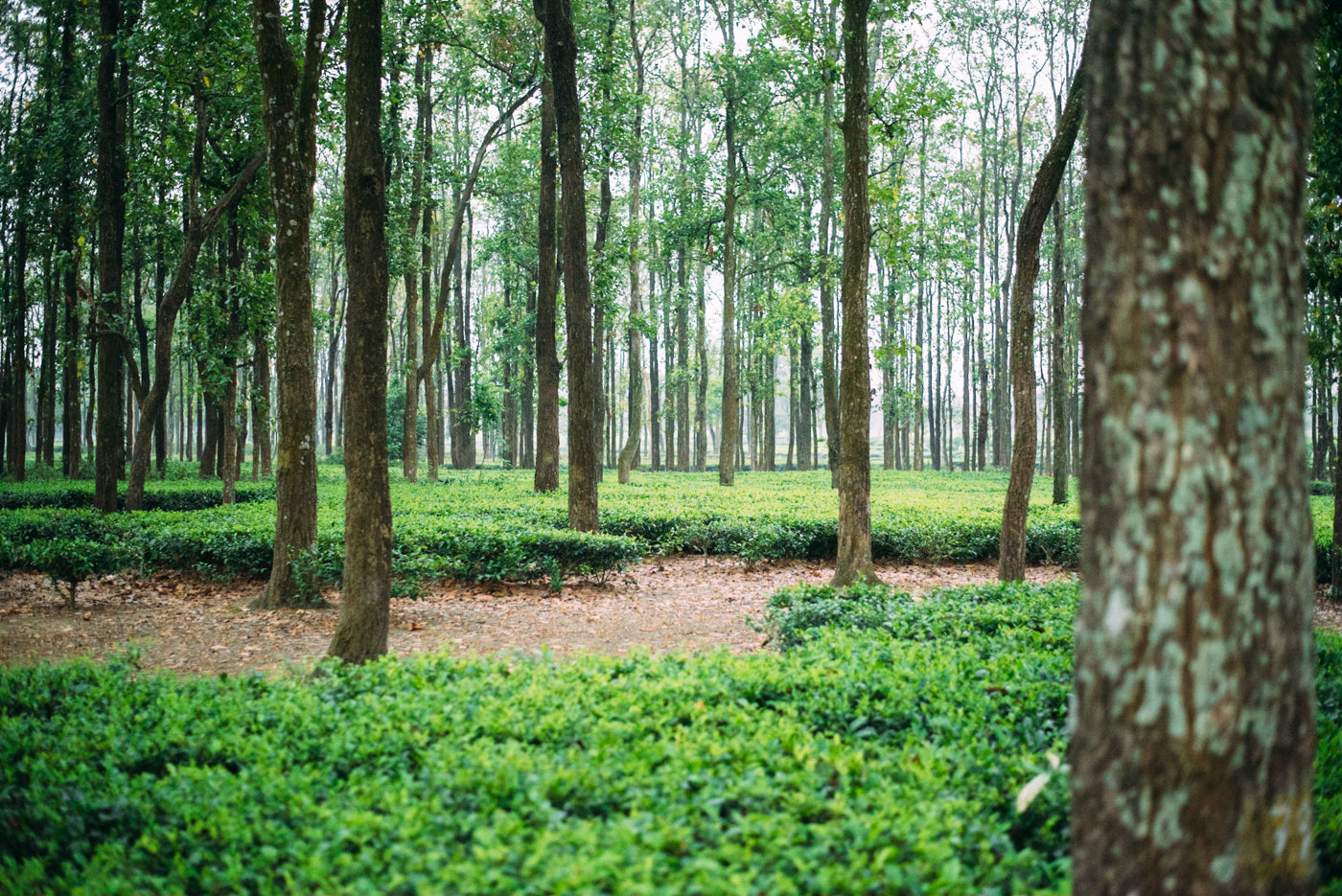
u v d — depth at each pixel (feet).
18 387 78.69
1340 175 28.02
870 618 21.21
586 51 61.05
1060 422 59.88
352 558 19.51
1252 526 6.84
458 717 12.91
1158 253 7.02
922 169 113.70
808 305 81.30
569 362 39.58
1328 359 32.99
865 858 8.39
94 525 39.17
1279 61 7.18
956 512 49.16
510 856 8.48
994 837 9.41
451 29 63.16
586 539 34.06
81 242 48.57
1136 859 6.86
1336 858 9.73
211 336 54.80
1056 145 29.84
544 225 56.03
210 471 83.35
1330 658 17.43
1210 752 6.73
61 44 66.95
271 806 10.07
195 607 30.73
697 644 26.17
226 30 42.14
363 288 20.06
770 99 80.23
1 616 29.27
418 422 149.18
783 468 185.47
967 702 13.87
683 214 85.46
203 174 52.65
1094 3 7.84
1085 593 7.38
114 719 13.25
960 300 122.72
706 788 10.21
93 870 8.88
